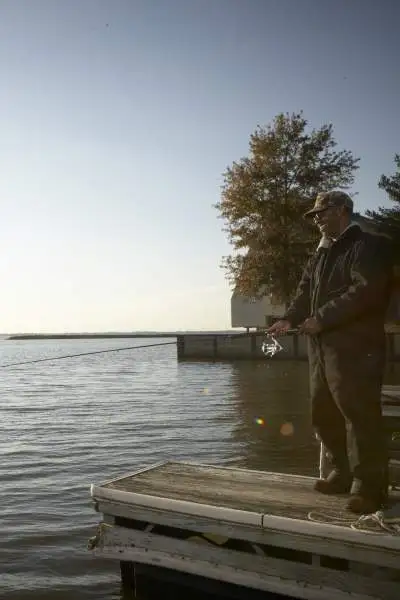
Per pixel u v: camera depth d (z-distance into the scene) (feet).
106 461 37.17
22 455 39.45
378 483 11.96
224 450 39.37
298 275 138.51
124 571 16.55
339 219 12.58
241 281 141.90
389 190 108.37
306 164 142.72
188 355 160.66
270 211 141.08
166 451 39.88
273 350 13.91
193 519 12.67
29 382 114.11
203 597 13.23
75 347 564.30
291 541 11.57
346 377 11.73
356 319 11.71
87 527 23.21
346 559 11.18
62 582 17.83
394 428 17.60
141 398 76.59
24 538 21.91
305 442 40.65
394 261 12.03
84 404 71.56
